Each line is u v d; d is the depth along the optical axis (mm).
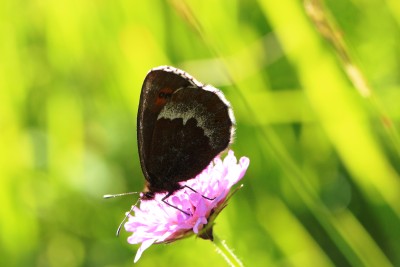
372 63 534
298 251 507
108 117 558
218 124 448
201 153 450
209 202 437
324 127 509
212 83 531
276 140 494
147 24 552
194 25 489
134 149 552
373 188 505
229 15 547
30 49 563
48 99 556
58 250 539
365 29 541
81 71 560
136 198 545
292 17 513
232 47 537
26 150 546
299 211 522
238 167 440
